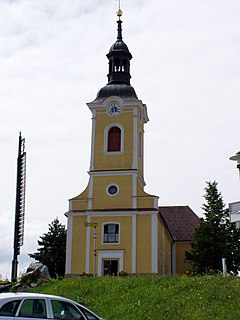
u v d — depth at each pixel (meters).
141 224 47.88
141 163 52.84
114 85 53.44
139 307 24.23
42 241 62.09
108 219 48.50
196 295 23.89
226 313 21.12
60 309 17.20
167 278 28.92
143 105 53.19
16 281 35.03
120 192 49.44
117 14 56.94
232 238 51.28
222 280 26.17
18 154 36.72
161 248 51.66
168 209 71.12
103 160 50.81
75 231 48.78
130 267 46.84
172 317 22.00
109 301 26.50
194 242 51.72
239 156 27.83
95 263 47.50
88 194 49.81
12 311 16.47
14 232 35.78
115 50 54.59
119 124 51.59
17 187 36.31
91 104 52.31
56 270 60.97
